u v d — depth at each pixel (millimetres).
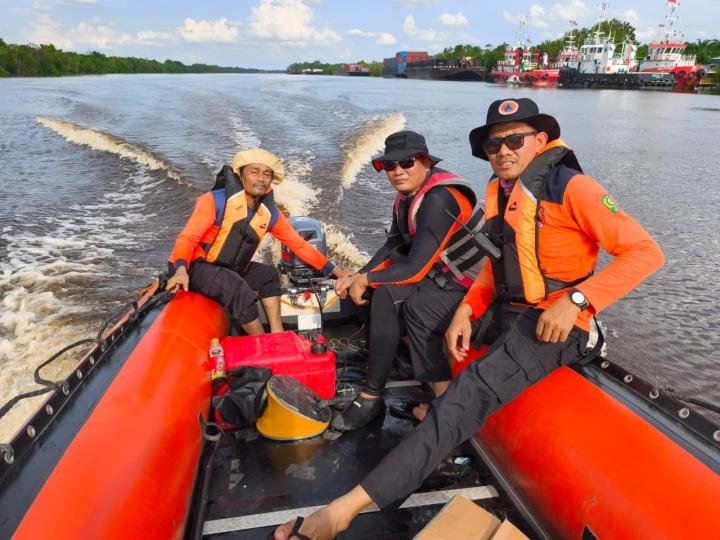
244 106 24484
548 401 1917
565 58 81188
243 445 2373
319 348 2641
